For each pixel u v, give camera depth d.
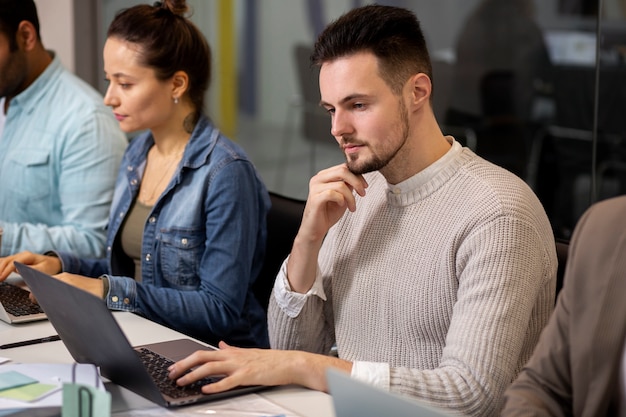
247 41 4.49
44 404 1.60
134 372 1.69
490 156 3.99
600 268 1.42
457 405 1.71
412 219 1.96
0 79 3.09
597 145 3.58
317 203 2.02
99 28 4.35
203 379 1.78
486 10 3.92
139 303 2.38
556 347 1.47
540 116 3.86
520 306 1.77
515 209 1.83
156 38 2.50
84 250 2.99
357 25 1.86
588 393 1.40
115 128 3.13
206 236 2.52
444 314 1.91
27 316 2.27
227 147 2.54
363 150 1.89
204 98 2.66
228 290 2.45
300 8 4.34
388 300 1.98
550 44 3.79
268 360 1.78
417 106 1.91
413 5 4.07
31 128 3.16
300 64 4.38
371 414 1.32
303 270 2.07
